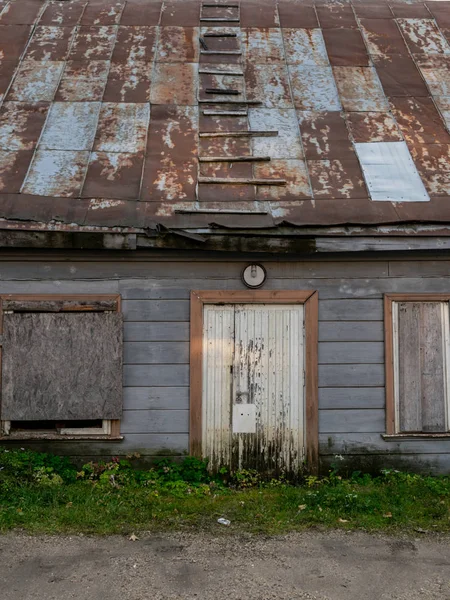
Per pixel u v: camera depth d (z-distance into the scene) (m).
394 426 6.86
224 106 8.61
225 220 6.58
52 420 6.73
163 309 6.84
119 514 5.57
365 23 10.88
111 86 8.90
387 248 6.61
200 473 6.60
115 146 7.71
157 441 6.79
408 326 6.95
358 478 6.73
